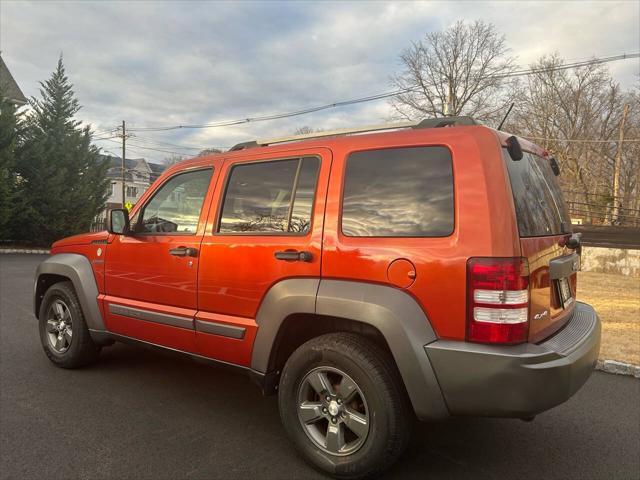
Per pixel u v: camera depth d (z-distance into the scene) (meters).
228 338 3.24
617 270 13.37
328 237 2.85
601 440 3.41
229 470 2.88
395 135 2.83
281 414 3.01
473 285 2.40
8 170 19.80
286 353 3.20
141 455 3.03
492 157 2.53
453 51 40.03
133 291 3.91
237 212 3.36
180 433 3.34
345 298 2.70
